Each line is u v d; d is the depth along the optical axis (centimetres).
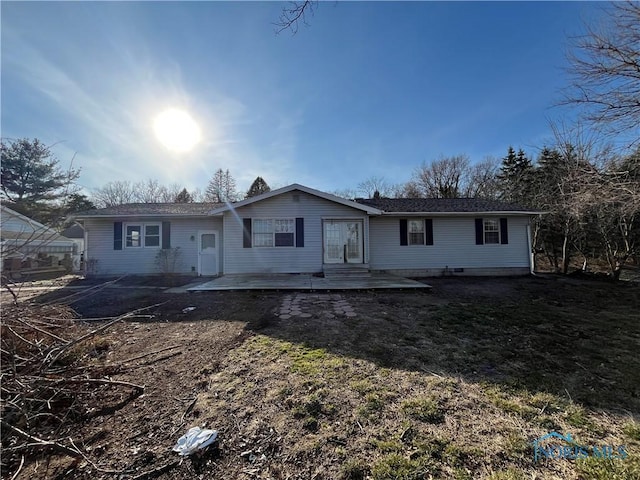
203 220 1257
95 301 765
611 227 1206
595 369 362
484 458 211
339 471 202
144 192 3481
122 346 452
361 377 338
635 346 441
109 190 3272
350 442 231
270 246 1170
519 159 2519
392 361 382
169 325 558
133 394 312
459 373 350
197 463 213
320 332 495
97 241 1225
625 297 817
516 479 191
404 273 1248
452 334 488
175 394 310
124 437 245
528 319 579
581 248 1432
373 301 731
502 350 421
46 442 203
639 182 629
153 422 264
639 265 1441
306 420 260
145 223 1240
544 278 1179
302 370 356
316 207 1180
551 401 288
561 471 199
